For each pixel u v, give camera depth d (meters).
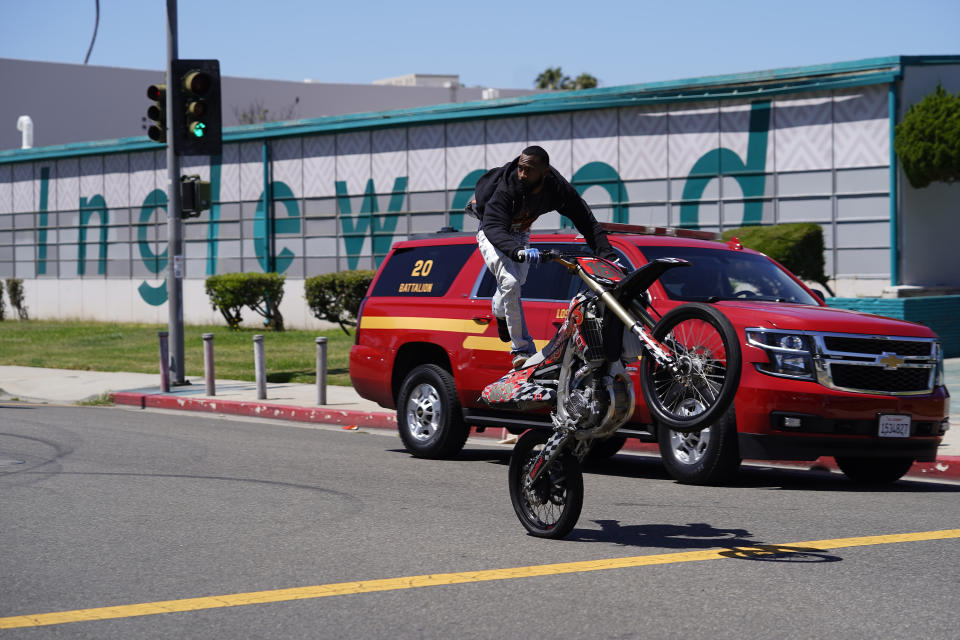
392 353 11.48
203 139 17.47
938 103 20.17
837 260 22.14
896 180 21.28
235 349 23.77
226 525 7.53
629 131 24.62
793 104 22.50
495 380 10.42
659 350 6.18
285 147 30.72
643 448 11.73
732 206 23.36
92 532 7.31
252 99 56.62
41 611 5.48
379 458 10.98
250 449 11.59
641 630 5.08
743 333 9.01
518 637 4.99
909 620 5.20
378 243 29.03
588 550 6.75
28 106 50.91
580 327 6.55
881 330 9.09
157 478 9.56
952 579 5.98
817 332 8.86
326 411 14.48
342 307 24.88
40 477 9.59
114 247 35.19
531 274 10.48
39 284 37.44
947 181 20.55
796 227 20.77
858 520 7.71
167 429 13.44
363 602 5.59
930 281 21.67
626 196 24.73
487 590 5.81
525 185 7.03
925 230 21.56
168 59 17.61
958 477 9.89
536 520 7.23
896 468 9.51
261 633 5.10
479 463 10.71
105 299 35.56
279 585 5.94
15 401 17.55
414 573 6.18
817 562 6.39
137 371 21.06
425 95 61.38
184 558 6.57
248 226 31.59
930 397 9.19
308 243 30.42
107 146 34.50
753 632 5.03
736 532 7.29
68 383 19.17
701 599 5.59
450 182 27.59
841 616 5.28
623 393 6.55
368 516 7.85
